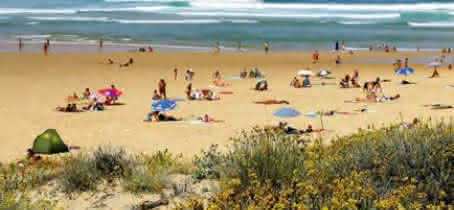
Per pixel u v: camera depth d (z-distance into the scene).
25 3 128.88
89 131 23.05
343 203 4.15
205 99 33.06
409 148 5.92
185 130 23.14
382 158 5.85
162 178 8.93
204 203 6.71
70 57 56.75
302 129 23.03
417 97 33.78
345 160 6.09
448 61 59.16
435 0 143.75
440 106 29.50
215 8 124.75
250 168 6.27
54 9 119.94
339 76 47.44
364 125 23.94
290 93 36.03
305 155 6.96
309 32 91.62
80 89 37.44
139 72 48.09
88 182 8.96
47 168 12.16
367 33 91.62
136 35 82.62
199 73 48.19
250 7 128.62
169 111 28.55
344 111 28.38
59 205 8.02
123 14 112.31
